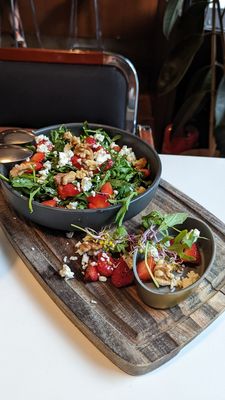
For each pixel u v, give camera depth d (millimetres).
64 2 1431
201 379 416
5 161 572
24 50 730
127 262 483
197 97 1014
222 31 937
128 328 437
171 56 956
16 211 579
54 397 396
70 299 463
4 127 815
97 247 508
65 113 800
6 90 764
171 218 513
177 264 490
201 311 458
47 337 446
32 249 527
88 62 739
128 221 573
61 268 501
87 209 504
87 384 407
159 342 426
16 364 420
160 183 649
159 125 1379
